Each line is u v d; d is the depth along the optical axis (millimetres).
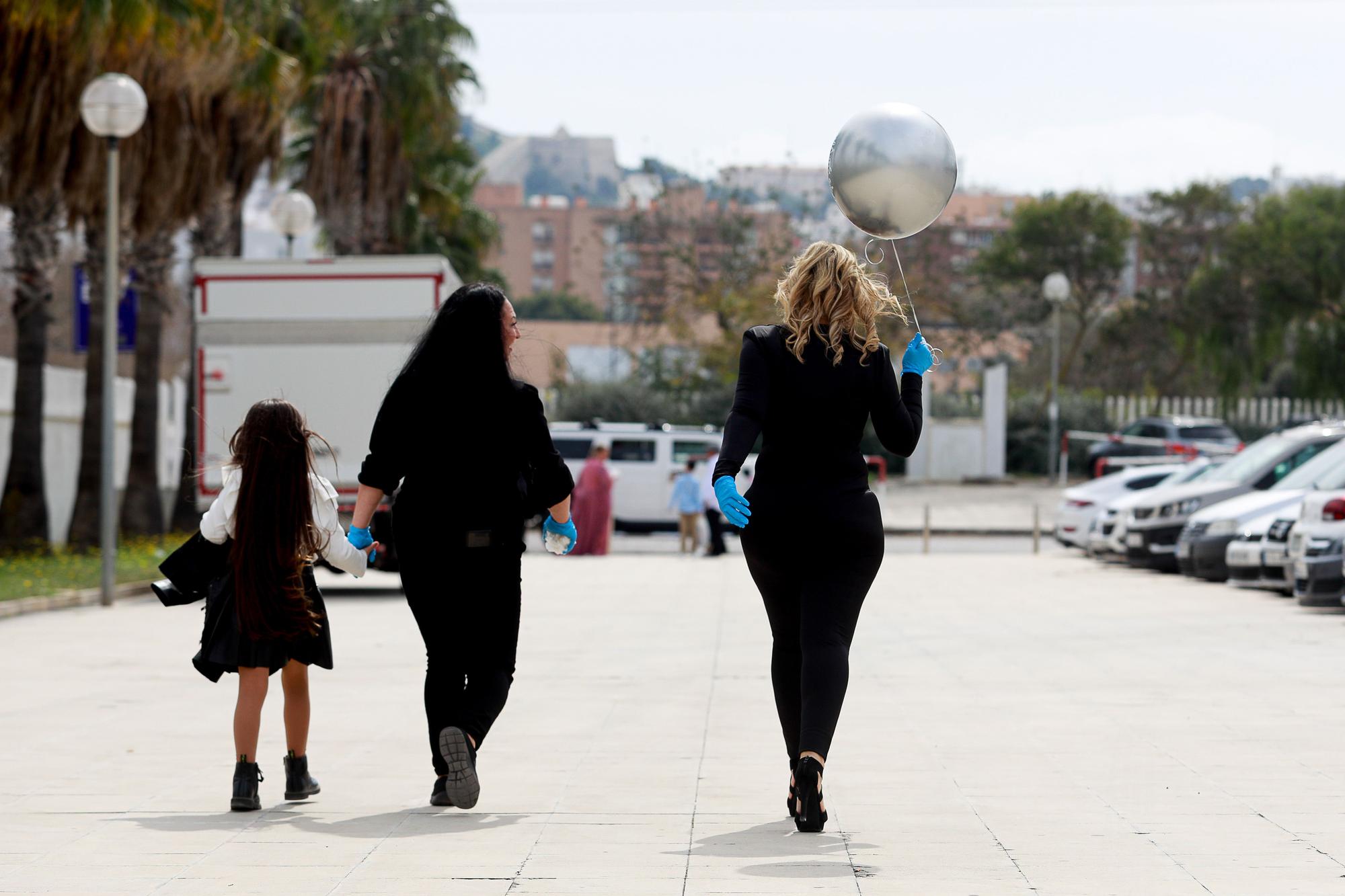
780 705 8547
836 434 8117
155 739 11609
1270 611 22312
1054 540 45469
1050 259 82625
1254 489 30328
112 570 24328
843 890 6852
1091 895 6754
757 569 8203
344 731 12062
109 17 28875
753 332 8297
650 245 76625
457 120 51344
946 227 82000
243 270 27047
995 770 10188
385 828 8320
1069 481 64938
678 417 66625
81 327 40125
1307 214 71250
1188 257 81250
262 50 35406
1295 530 22391
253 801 8836
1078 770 10164
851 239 75438
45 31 29688
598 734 11914
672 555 39562
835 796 9273
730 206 75938
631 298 76125
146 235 34656
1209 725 12141
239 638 8812
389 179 48531
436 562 8734
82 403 40125
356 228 47375
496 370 8805
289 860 7488
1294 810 8766
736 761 10664
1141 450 59906
